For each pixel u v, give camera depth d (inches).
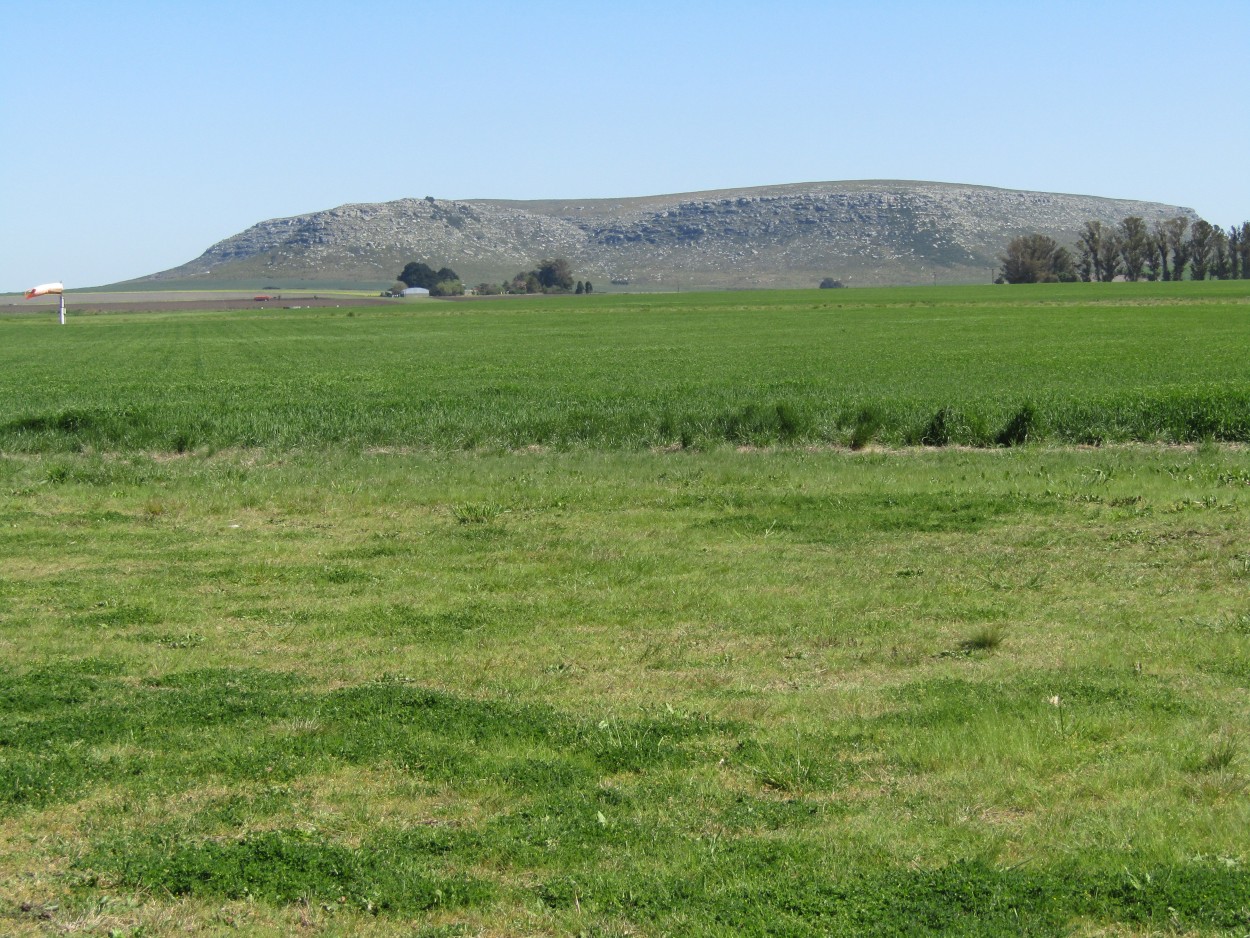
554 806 296.8
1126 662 409.7
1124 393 1283.2
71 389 1775.3
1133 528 658.2
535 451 1056.8
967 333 2960.1
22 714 370.3
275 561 608.4
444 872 262.8
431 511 755.4
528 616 492.7
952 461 951.6
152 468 954.7
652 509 746.8
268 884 256.4
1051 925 234.2
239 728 353.4
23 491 838.5
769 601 510.0
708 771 320.2
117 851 272.5
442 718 358.3
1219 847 266.8
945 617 481.7
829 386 1541.6
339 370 2175.2
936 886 248.4
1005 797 297.4
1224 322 3228.3
